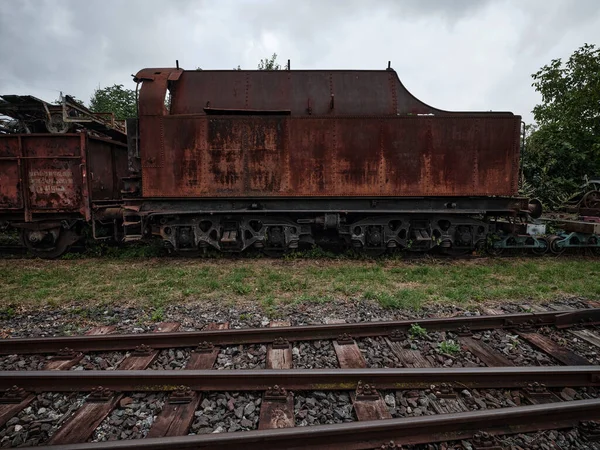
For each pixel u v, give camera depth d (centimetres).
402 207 784
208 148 748
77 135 779
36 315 482
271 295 550
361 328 407
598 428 257
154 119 739
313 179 757
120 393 299
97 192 845
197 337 386
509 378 310
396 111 802
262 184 756
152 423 264
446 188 766
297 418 270
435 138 759
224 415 273
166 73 775
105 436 252
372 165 759
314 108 800
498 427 256
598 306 513
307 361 351
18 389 295
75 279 643
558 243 841
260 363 350
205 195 754
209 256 825
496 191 771
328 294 555
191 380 301
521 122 771
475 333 421
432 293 563
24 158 780
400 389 301
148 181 748
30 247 834
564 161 1279
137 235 787
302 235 827
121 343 381
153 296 543
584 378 315
